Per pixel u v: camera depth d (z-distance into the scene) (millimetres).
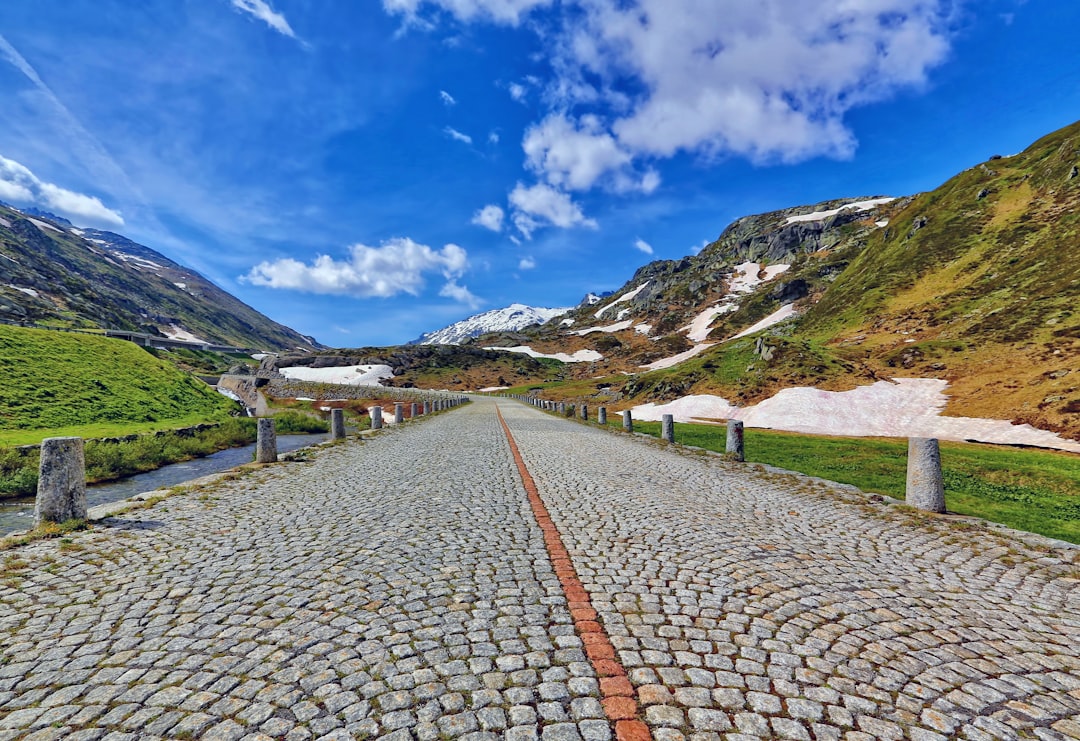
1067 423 21984
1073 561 5520
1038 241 50625
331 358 132500
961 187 76375
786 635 3701
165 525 6672
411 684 3008
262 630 3699
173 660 3285
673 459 13680
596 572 4965
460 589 4496
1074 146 62281
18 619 3867
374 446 16438
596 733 2578
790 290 122250
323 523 6797
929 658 3426
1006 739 2602
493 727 2617
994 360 32906
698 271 180625
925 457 7914
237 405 32219
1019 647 3621
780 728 2650
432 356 141500
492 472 11266
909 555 5672
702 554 5566
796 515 7469
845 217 155625
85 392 21953
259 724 2652
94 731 2586
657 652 3412
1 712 2738
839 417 31219
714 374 45438
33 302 133250
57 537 6082
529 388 101625
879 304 58719
